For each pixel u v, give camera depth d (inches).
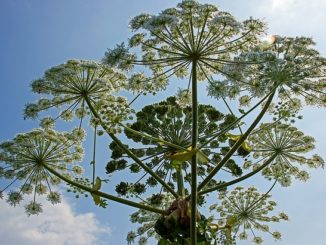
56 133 530.9
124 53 429.1
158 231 416.8
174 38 413.4
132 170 510.3
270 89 409.4
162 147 501.7
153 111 512.4
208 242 409.7
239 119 383.2
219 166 386.6
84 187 421.7
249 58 402.9
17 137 511.8
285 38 429.1
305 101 489.1
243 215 628.7
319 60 416.8
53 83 473.7
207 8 414.6
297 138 553.3
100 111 420.5
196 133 388.2
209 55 417.7
